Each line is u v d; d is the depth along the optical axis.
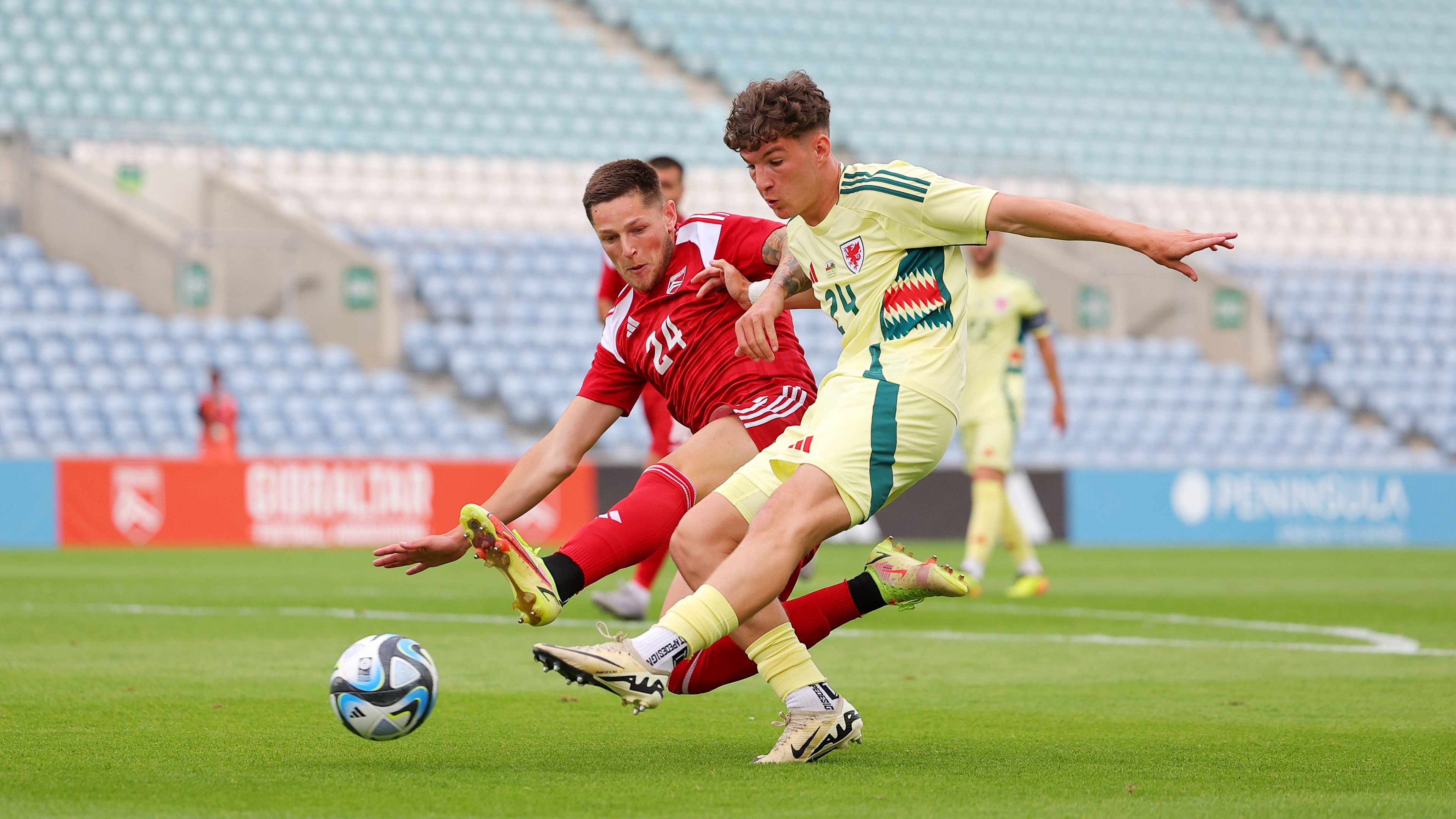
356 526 57.81
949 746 14.13
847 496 12.79
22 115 77.75
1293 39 107.94
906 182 13.09
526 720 15.68
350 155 82.25
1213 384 82.94
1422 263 93.62
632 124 89.44
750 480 13.28
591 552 13.34
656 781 11.89
